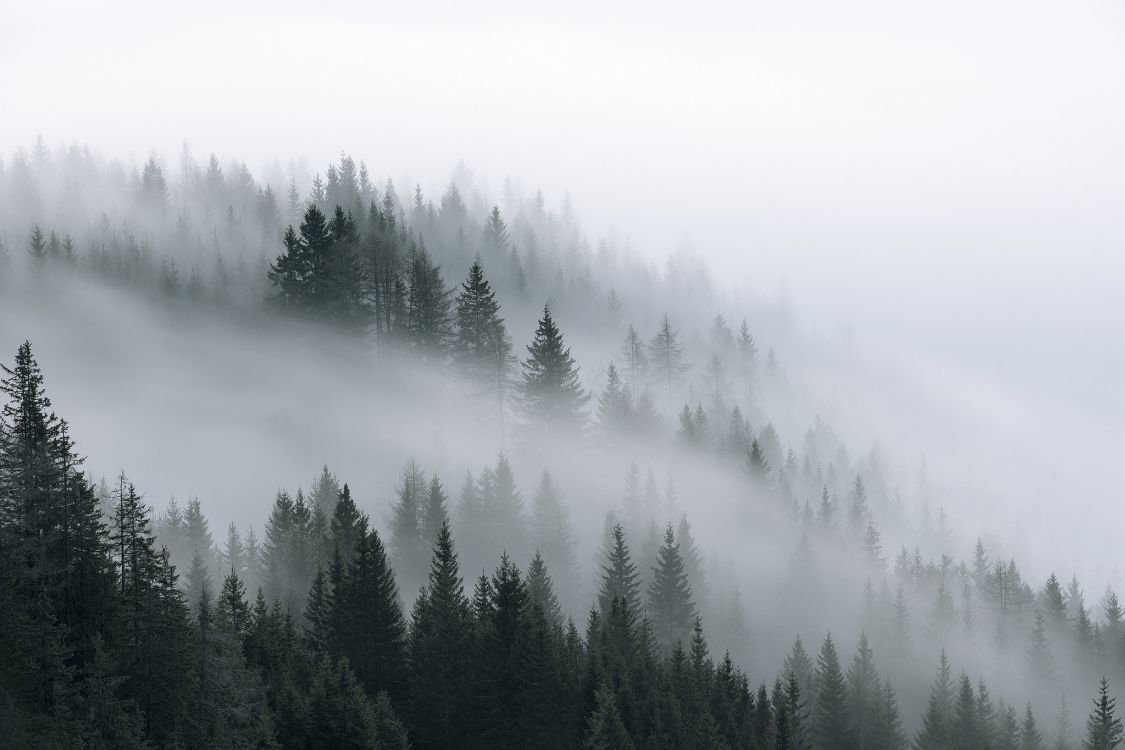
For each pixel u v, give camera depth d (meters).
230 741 44.91
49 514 45.72
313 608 67.06
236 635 53.25
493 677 58.59
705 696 67.69
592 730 54.97
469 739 58.41
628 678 62.28
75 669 41.84
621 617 73.81
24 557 44.88
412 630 66.88
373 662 61.97
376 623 62.41
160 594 46.03
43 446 46.81
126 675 42.88
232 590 64.06
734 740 65.12
